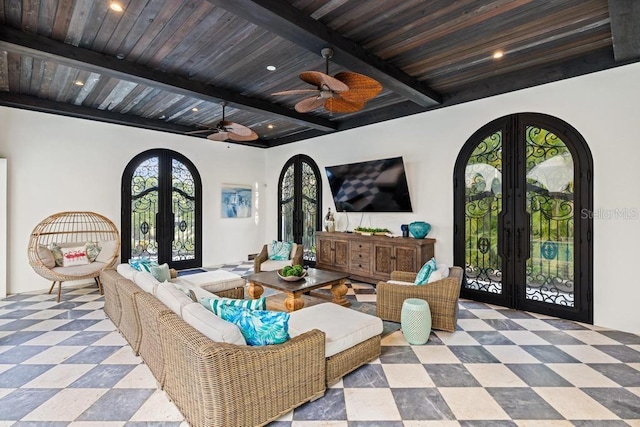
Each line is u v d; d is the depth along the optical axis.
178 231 6.75
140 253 6.22
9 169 4.87
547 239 3.95
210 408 1.73
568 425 1.98
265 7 2.45
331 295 4.78
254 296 4.40
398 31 3.05
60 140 5.32
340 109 3.50
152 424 1.98
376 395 2.29
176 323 2.06
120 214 5.96
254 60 3.67
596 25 2.98
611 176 3.49
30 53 3.11
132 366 2.69
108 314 3.78
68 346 3.06
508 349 3.02
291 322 2.68
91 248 5.19
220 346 1.75
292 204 7.52
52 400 2.22
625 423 2.00
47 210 5.21
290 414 2.09
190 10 2.71
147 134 6.29
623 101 3.41
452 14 2.79
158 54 3.50
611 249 3.50
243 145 7.77
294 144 7.41
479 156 4.51
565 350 2.99
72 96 4.86
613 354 2.91
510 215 4.23
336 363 2.42
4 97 4.63
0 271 4.66
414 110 5.16
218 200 7.34
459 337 3.29
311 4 2.62
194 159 6.95
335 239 6.06
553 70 3.82
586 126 3.63
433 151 4.98
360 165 5.72
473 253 4.60
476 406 2.17
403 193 5.25
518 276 4.17
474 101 4.52
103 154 5.77
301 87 4.46
